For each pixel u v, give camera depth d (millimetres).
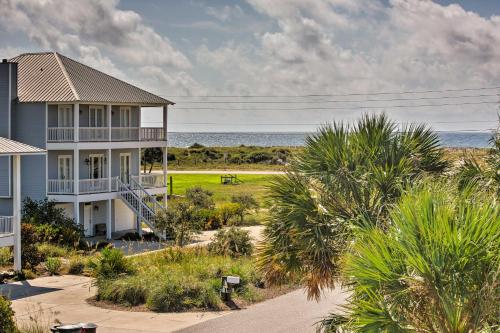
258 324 19531
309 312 21078
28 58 43562
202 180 77250
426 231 8148
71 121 40094
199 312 21297
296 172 13766
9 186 38531
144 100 42344
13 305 21734
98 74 44031
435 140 13977
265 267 13625
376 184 12906
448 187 10805
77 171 37969
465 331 8031
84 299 22797
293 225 13008
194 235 38250
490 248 8062
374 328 8234
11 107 38875
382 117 14000
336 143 13727
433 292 8031
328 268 12797
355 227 10609
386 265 8234
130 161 44344
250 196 49375
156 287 22141
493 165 12758
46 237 32312
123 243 36812
